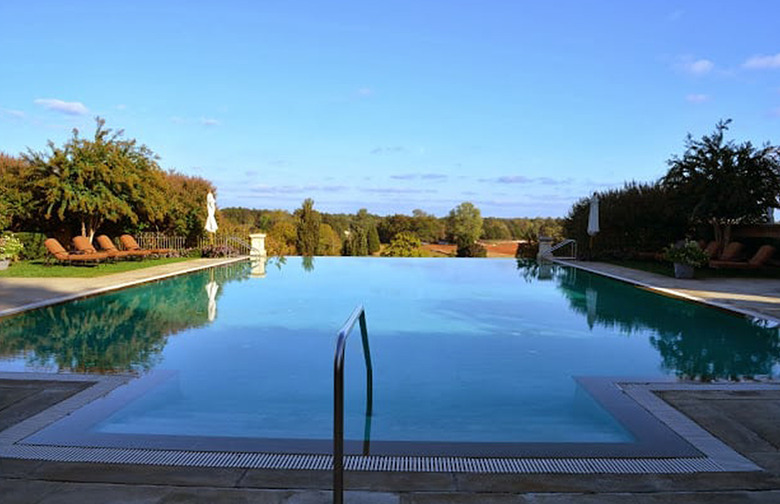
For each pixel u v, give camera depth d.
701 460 2.92
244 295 10.48
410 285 12.22
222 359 5.76
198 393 4.61
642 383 4.59
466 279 13.42
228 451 3.09
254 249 20.06
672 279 12.55
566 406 4.33
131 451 3.05
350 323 2.91
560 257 19.80
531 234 21.88
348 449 3.23
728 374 5.21
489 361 5.81
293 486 2.54
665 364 5.66
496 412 4.21
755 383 4.57
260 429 3.81
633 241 17.95
